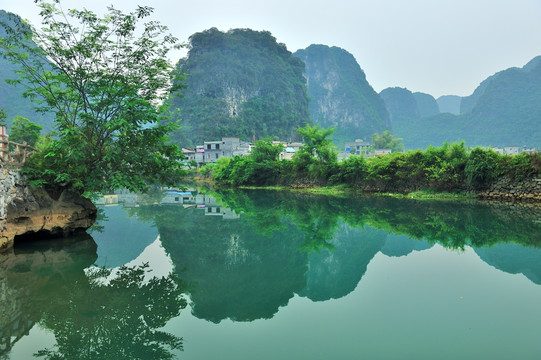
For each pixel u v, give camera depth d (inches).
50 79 522.3
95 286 327.6
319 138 1512.1
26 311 272.4
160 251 455.5
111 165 539.8
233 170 1801.2
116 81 534.6
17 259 412.8
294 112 5428.2
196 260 416.8
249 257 430.3
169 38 545.6
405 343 217.3
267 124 4854.8
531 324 240.2
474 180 973.8
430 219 676.1
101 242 498.0
